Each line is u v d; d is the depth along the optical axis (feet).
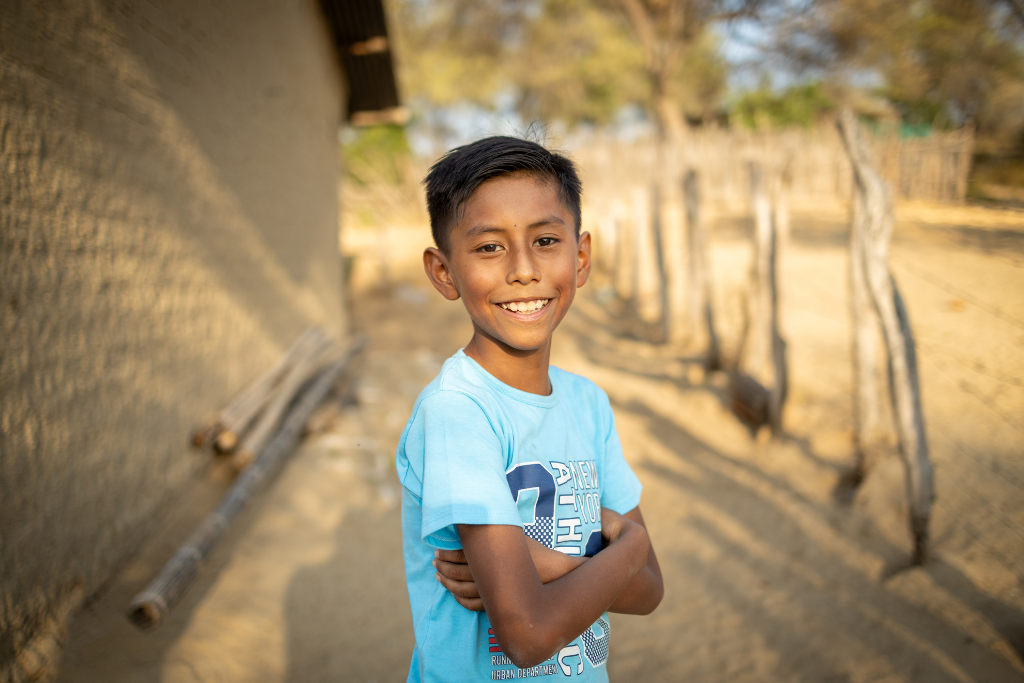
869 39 28.73
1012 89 23.36
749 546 11.85
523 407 3.71
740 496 13.58
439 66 75.77
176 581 9.16
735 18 35.14
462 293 3.66
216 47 13.97
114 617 8.86
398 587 11.06
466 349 3.90
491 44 63.21
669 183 43.65
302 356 19.13
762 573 11.06
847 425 15.30
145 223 10.75
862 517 12.10
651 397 19.56
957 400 13.07
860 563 10.91
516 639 3.09
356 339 25.79
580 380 4.42
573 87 81.15
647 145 47.88
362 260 43.16
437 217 3.79
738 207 40.57
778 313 15.64
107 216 9.61
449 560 3.51
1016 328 13.84
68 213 8.66
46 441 8.02
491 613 3.15
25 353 7.68
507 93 91.66
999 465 11.41
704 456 15.57
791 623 9.75
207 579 10.56
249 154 16.05
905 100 33.35
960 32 22.99
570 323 29.45
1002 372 13.15
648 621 10.18
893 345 10.30
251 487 12.25
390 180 63.98
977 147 23.77
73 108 8.84
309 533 12.46
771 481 14.02
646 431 17.30
